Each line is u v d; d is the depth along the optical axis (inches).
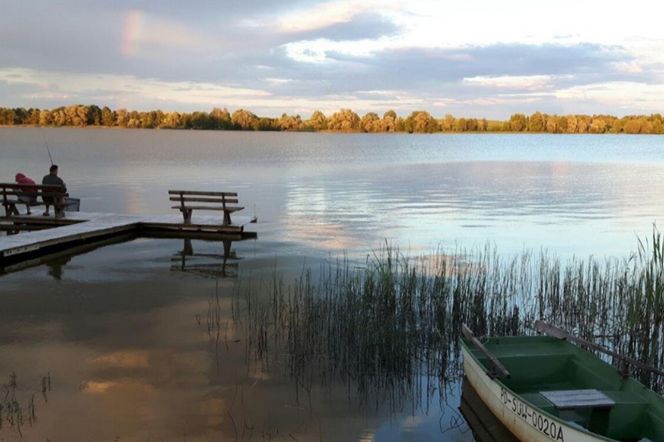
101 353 366.3
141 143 4269.2
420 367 357.4
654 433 252.2
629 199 1211.9
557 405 256.1
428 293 461.4
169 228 780.0
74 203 856.3
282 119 7829.7
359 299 440.5
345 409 303.1
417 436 279.4
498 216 971.9
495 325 417.1
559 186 1498.5
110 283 530.6
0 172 1786.4
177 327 414.6
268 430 279.6
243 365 351.6
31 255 632.4
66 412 290.5
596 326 432.5
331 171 2006.6
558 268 523.2
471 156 3208.7
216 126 7721.5
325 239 754.8
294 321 408.5
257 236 773.3
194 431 276.2
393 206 1096.2
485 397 296.4
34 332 402.0
